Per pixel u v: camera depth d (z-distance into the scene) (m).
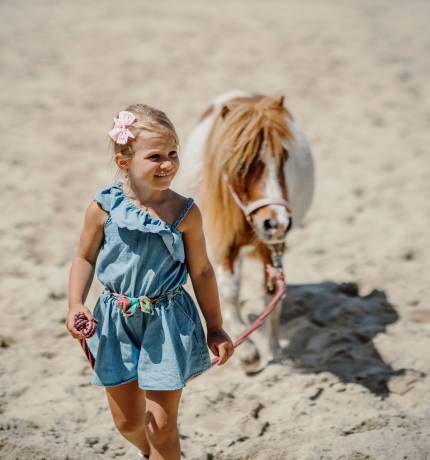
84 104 15.08
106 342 3.99
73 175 11.23
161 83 16.62
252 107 5.69
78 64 18.22
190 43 20.53
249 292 7.60
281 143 5.52
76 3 26.45
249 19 24.03
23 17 23.61
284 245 5.91
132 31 21.88
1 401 5.54
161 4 26.56
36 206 9.93
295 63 18.50
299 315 7.07
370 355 6.22
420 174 11.27
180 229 3.98
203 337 4.14
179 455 4.06
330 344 6.46
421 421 5.19
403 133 13.43
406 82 16.92
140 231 3.87
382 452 4.81
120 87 16.31
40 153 12.20
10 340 6.52
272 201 5.44
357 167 11.72
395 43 20.80
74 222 9.47
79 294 3.91
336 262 8.26
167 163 3.82
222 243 6.09
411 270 7.95
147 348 3.93
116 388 4.12
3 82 16.53
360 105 15.16
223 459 4.89
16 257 8.33
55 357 6.29
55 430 5.16
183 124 13.72
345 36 21.61
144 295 3.94
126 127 3.83
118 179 4.21
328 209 10.00
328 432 5.10
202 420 5.39
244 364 6.10
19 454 4.82
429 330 6.58
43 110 14.65
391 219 9.54
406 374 5.83
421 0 28.27
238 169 5.53
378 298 7.30
